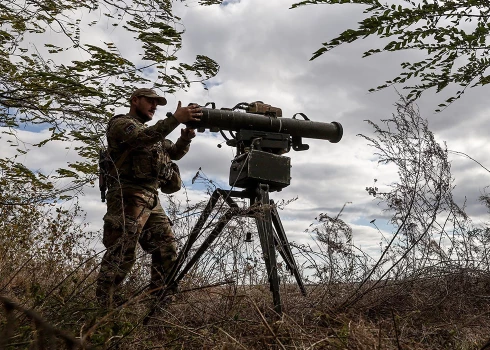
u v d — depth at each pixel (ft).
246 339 9.47
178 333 9.62
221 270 11.32
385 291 12.59
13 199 11.97
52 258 14.29
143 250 12.85
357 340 8.79
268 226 11.14
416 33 6.58
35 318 3.09
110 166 12.37
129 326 8.43
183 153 13.79
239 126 12.05
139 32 11.02
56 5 11.07
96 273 12.53
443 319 11.71
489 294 13.38
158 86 11.81
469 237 14.30
